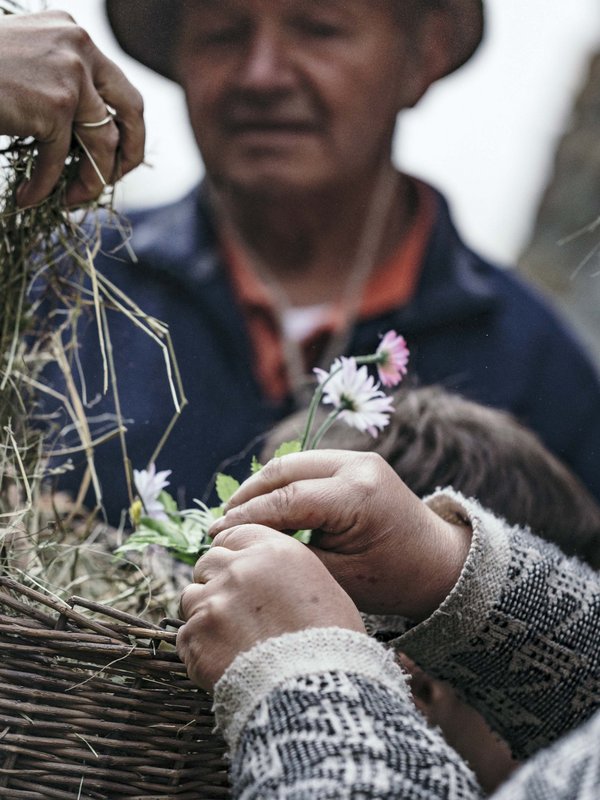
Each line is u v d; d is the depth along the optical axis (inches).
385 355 39.3
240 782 28.7
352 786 26.5
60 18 40.4
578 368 77.1
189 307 70.5
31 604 40.2
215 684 30.8
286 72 64.9
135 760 33.1
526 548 37.2
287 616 31.4
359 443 47.2
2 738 33.2
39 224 44.9
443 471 46.7
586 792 22.0
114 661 33.2
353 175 71.5
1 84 37.9
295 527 34.8
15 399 46.7
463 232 78.8
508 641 36.6
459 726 40.9
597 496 75.4
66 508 51.1
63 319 59.9
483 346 75.4
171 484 61.6
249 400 67.4
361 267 73.8
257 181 70.4
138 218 74.2
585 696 37.0
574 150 123.2
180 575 46.8
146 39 60.2
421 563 36.3
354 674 29.9
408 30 64.7
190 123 67.3
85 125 40.9
